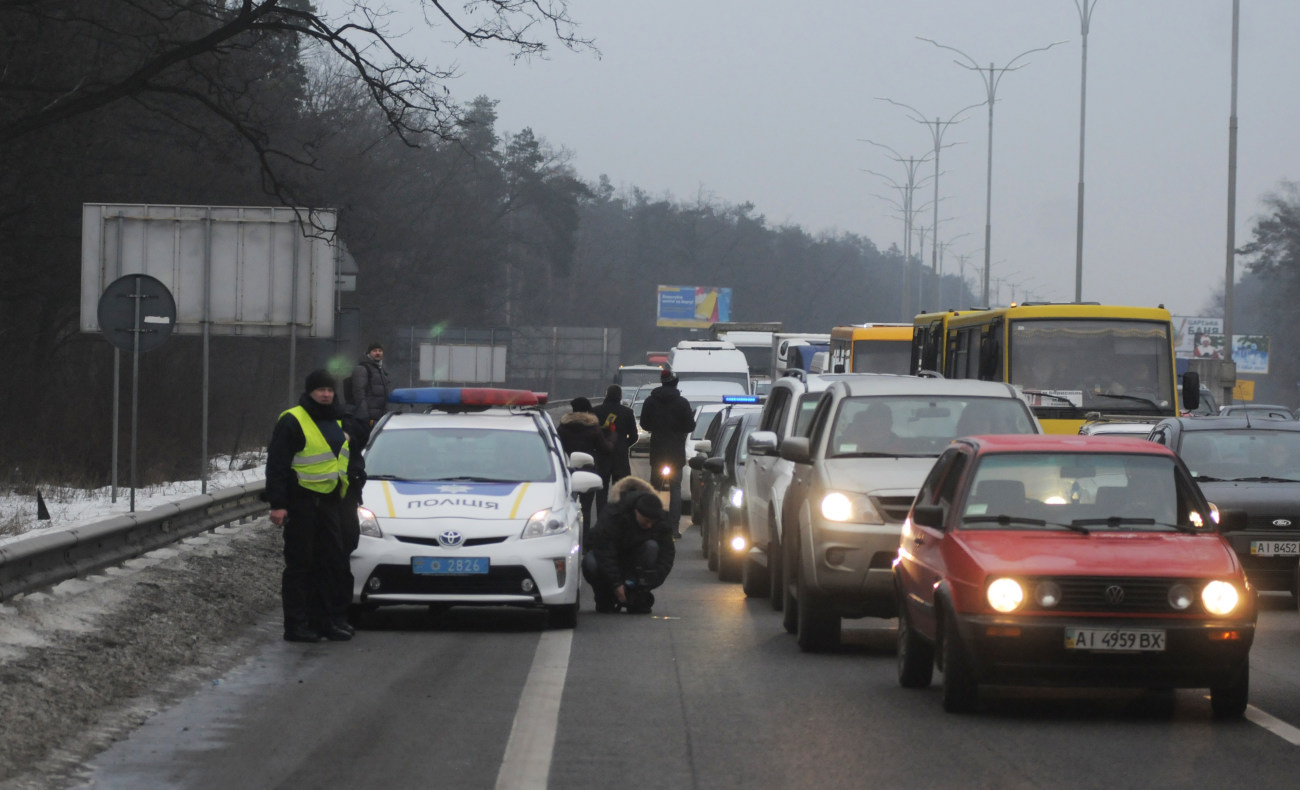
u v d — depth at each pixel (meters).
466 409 29.06
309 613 24.09
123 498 46.72
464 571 24.30
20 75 60.62
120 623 22.72
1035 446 19.45
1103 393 50.19
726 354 85.50
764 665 21.47
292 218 47.06
